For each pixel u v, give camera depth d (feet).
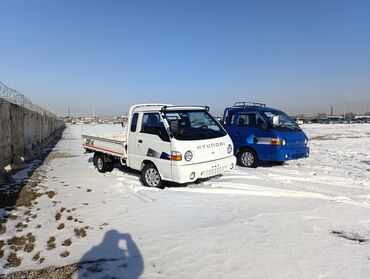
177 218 18.83
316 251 14.25
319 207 20.77
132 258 13.97
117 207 21.25
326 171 35.50
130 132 29.01
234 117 38.24
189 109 27.81
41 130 72.02
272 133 34.94
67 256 14.35
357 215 19.22
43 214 20.26
